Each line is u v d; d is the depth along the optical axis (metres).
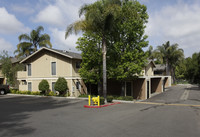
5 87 26.34
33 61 25.41
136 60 18.81
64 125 8.58
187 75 61.22
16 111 12.79
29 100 19.39
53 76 23.55
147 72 30.66
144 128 8.03
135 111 12.61
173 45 47.78
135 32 18.45
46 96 22.66
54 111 12.67
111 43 19.31
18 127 8.30
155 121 9.44
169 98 21.52
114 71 18.34
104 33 16.64
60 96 22.09
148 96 22.56
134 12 16.86
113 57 19.34
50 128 8.05
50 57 23.89
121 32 18.94
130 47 19.33
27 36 34.53
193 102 17.58
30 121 9.52
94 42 19.56
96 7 16.17
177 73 66.88
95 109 13.52
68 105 15.70
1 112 12.41
